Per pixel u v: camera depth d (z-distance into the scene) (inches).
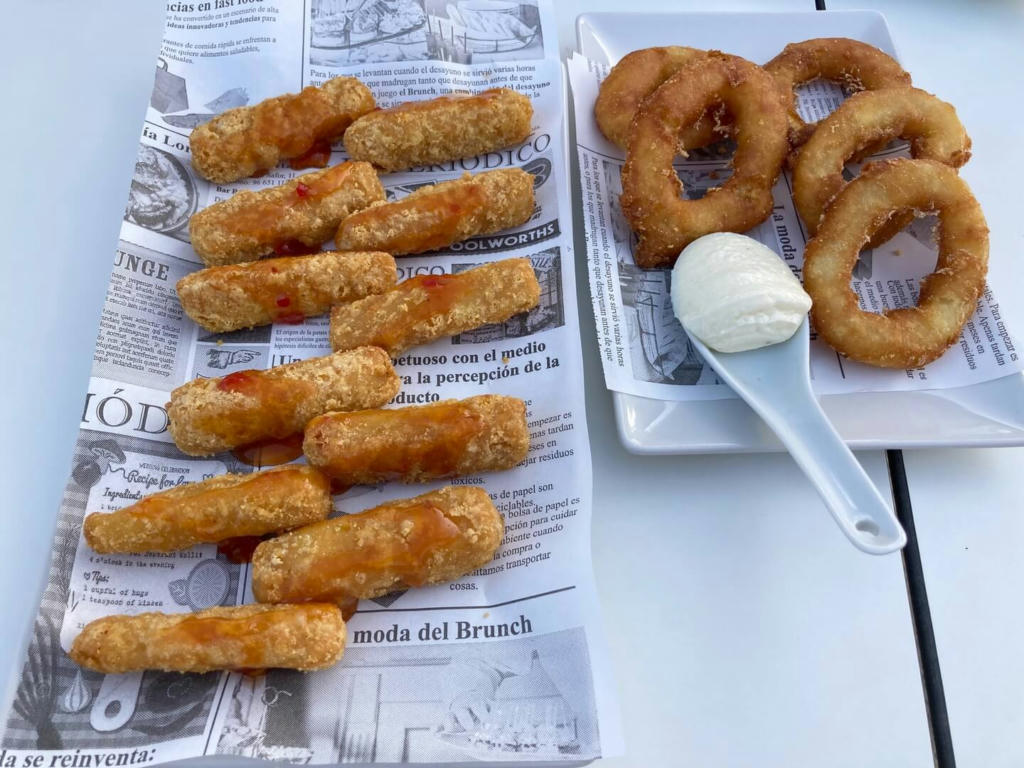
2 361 12.5
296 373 11.6
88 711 9.8
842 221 12.4
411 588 10.7
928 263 13.1
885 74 14.4
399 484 11.6
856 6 16.8
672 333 12.4
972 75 15.8
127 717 9.8
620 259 13.1
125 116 14.8
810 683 10.5
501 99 13.7
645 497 11.7
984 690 10.5
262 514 10.7
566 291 12.5
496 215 13.1
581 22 15.4
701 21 15.5
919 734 10.3
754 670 10.6
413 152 14.1
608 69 15.1
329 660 9.9
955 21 16.6
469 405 11.1
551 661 10.0
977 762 10.1
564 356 12.0
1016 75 15.9
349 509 11.4
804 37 15.5
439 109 13.8
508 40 15.0
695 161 14.3
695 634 10.8
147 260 13.0
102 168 14.3
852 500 10.4
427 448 11.0
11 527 11.3
